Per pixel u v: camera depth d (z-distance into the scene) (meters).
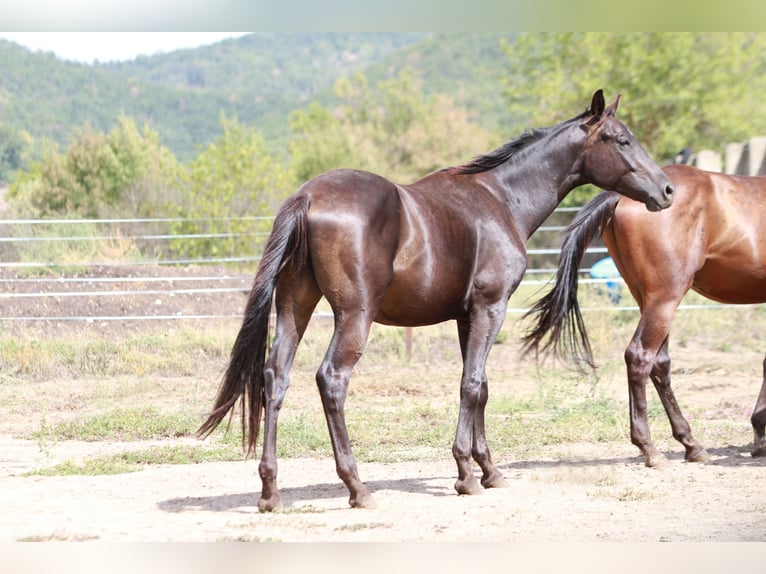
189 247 27.66
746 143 21.98
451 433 11.02
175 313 18.89
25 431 11.46
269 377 7.14
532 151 8.55
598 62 34.34
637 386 9.29
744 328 18.59
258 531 6.75
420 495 8.08
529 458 9.80
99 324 18.11
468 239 7.81
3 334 16.88
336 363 7.16
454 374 15.68
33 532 6.70
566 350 9.67
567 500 7.82
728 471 8.99
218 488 8.41
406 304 7.56
